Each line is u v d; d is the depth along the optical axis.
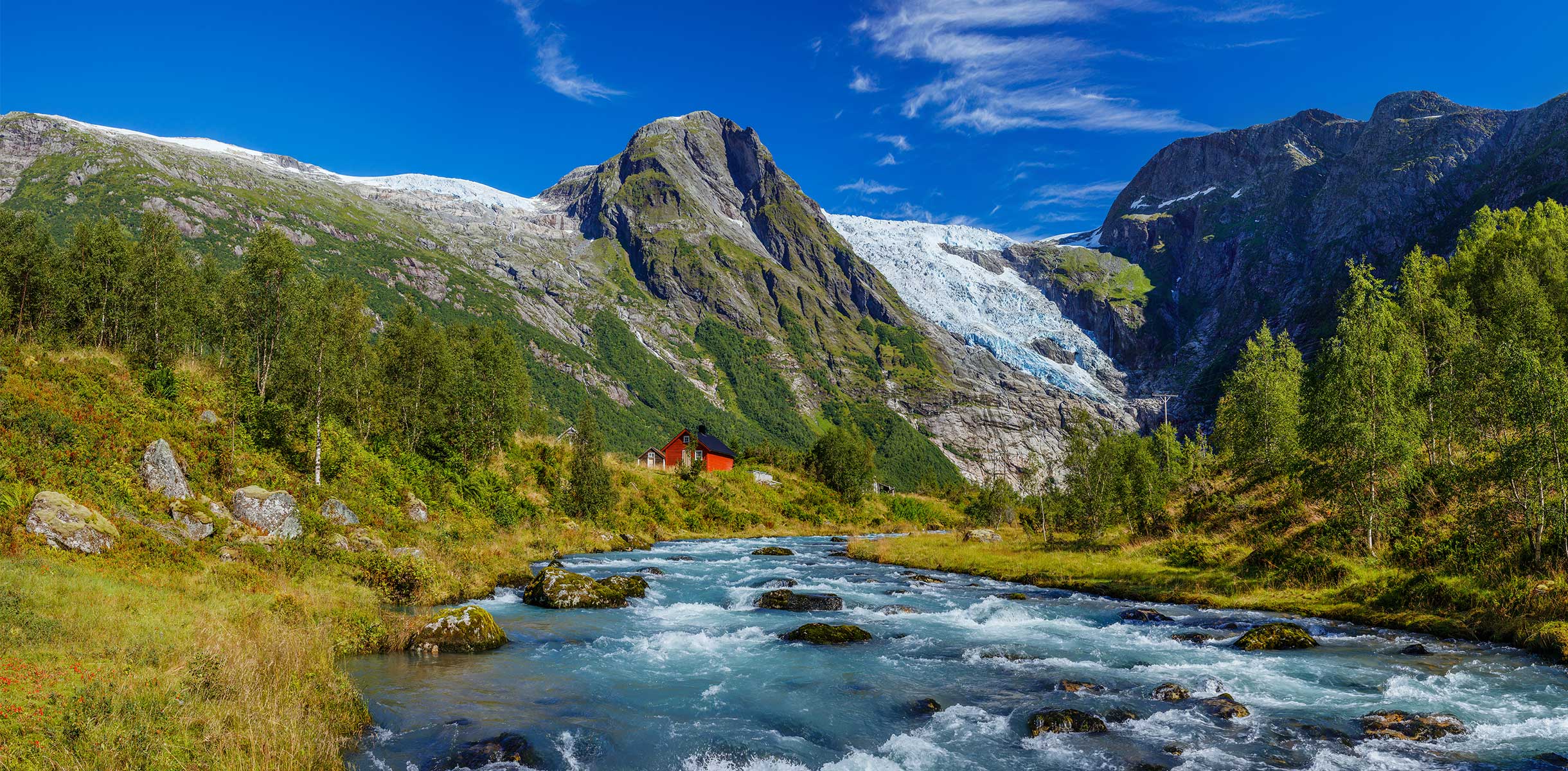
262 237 48.69
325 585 26.61
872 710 17.72
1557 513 27.08
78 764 10.33
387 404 57.16
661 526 78.88
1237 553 41.19
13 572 18.62
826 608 32.44
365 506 39.81
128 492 27.95
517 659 22.02
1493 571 28.33
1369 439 35.53
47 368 35.00
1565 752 14.60
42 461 26.69
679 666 21.73
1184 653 23.94
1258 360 61.81
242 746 12.27
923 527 110.44
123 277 53.12
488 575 36.00
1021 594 37.25
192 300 57.56
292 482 38.06
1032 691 19.44
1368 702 18.22
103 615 17.50
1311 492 41.91
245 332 48.34
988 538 63.03
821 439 124.50
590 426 68.75
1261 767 14.13
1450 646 24.39
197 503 28.78
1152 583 38.91
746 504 98.00
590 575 41.66
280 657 16.72
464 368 67.00
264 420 41.66
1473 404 36.75
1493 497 32.34
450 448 61.62
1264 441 59.25
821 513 105.31
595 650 23.45
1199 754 14.82
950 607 33.59
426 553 35.75
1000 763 14.39
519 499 60.06
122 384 37.59
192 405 39.91
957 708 17.77
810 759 14.57
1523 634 24.02
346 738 14.43
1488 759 14.33
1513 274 54.56
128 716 12.08
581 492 66.44
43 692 12.51
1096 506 56.97
